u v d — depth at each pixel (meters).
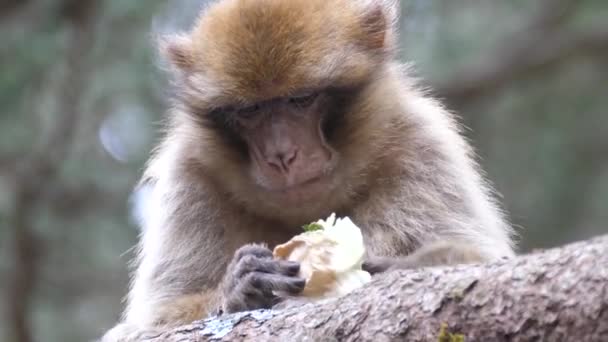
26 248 20.92
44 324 22.67
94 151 22.30
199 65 12.40
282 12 11.95
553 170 27.48
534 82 27.52
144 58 21.16
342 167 12.09
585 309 7.42
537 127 27.81
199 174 12.70
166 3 21.34
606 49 27.02
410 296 8.23
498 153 27.66
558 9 27.48
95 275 22.89
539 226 27.41
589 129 27.75
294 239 10.59
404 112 12.55
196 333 9.28
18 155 21.48
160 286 12.74
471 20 26.70
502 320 7.75
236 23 11.99
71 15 21.20
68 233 21.94
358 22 12.39
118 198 22.31
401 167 12.29
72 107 21.00
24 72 20.98
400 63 13.50
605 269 7.42
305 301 10.25
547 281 7.62
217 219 12.62
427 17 23.95
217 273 12.59
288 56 11.65
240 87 11.72
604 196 27.52
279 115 11.86
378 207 12.23
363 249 10.37
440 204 12.23
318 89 11.73
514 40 26.75
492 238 12.54
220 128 12.23
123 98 21.56
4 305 21.42
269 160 11.88
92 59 21.25
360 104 12.12
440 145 12.58
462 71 25.94
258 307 10.62
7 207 21.12
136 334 12.01
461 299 7.94
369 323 8.35
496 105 27.47
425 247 10.85
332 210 12.17
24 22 21.48
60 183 21.80
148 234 13.24
